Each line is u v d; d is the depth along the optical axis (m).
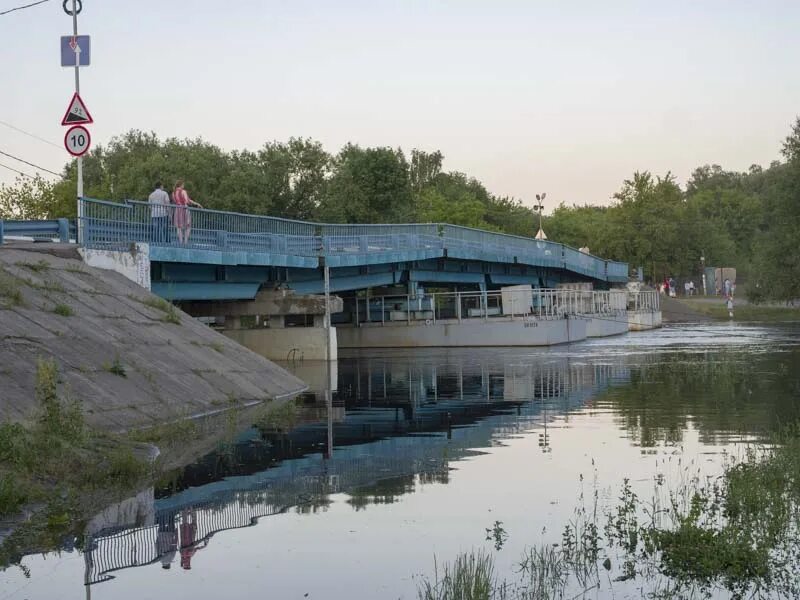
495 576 9.20
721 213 153.62
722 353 42.94
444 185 138.75
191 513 11.69
